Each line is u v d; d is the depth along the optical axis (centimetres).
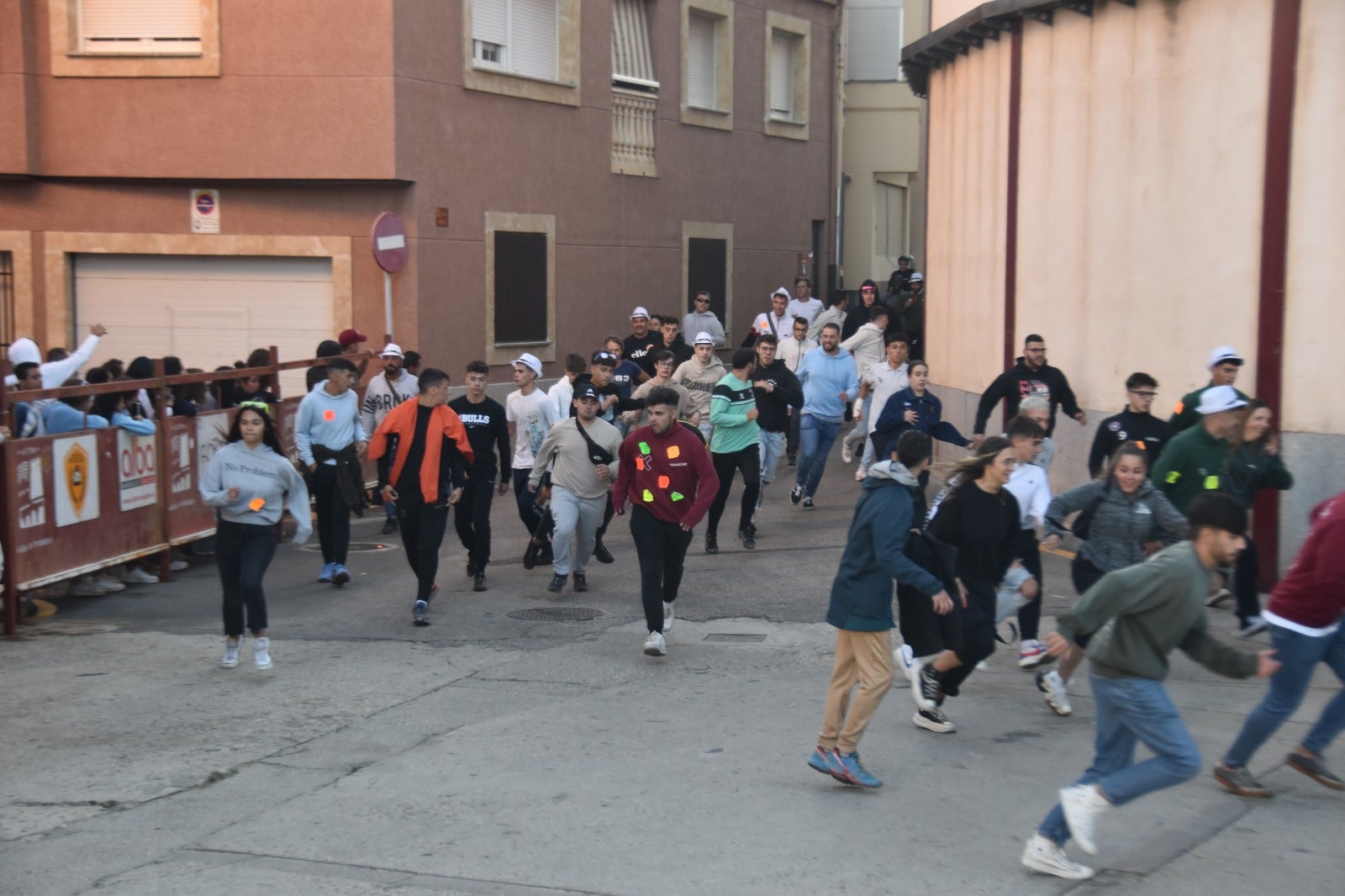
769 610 1039
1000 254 1455
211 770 697
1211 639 541
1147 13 1165
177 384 1218
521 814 625
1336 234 992
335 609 1075
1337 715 639
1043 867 547
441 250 1761
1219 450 870
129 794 662
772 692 825
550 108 1959
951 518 727
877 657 645
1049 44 1327
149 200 1744
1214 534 530
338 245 1716
